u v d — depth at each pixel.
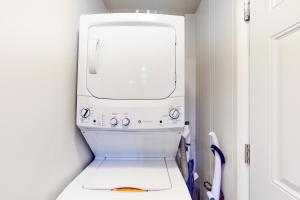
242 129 1.47
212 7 2.13
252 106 1.39
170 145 1.76
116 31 1.58
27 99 1.04
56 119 1.34
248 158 1.45
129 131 1.64
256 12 1.34
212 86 2.12
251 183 1.41
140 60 1.57
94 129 1.62
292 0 0.99
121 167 1.66
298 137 0.97
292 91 1.01
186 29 2.92
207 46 2.31
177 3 2.66
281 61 1.09
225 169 1.73
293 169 1.00
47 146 1.23
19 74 0.98
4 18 0.88
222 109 1.82
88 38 1.58
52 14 1.27
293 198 1.01
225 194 1.73
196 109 2.83
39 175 1.15
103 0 2.57
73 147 1.61
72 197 1.18
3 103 0.88
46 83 1.21
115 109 1.55
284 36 1.07
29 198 1.06
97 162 1.78
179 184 1.35
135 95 1.57
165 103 1.56
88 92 1.57
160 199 1.16
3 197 0.88
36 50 1.11
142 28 1.58
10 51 0.92
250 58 1.42
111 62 1.57
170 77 1.58
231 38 1.62
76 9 1.66
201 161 2.54
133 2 2.61
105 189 1.28
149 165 1.71
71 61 1.57
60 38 1.39
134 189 1.29
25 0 1.01
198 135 2.71
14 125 0.95
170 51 1.58
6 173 0.90
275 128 1.15
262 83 1.27
